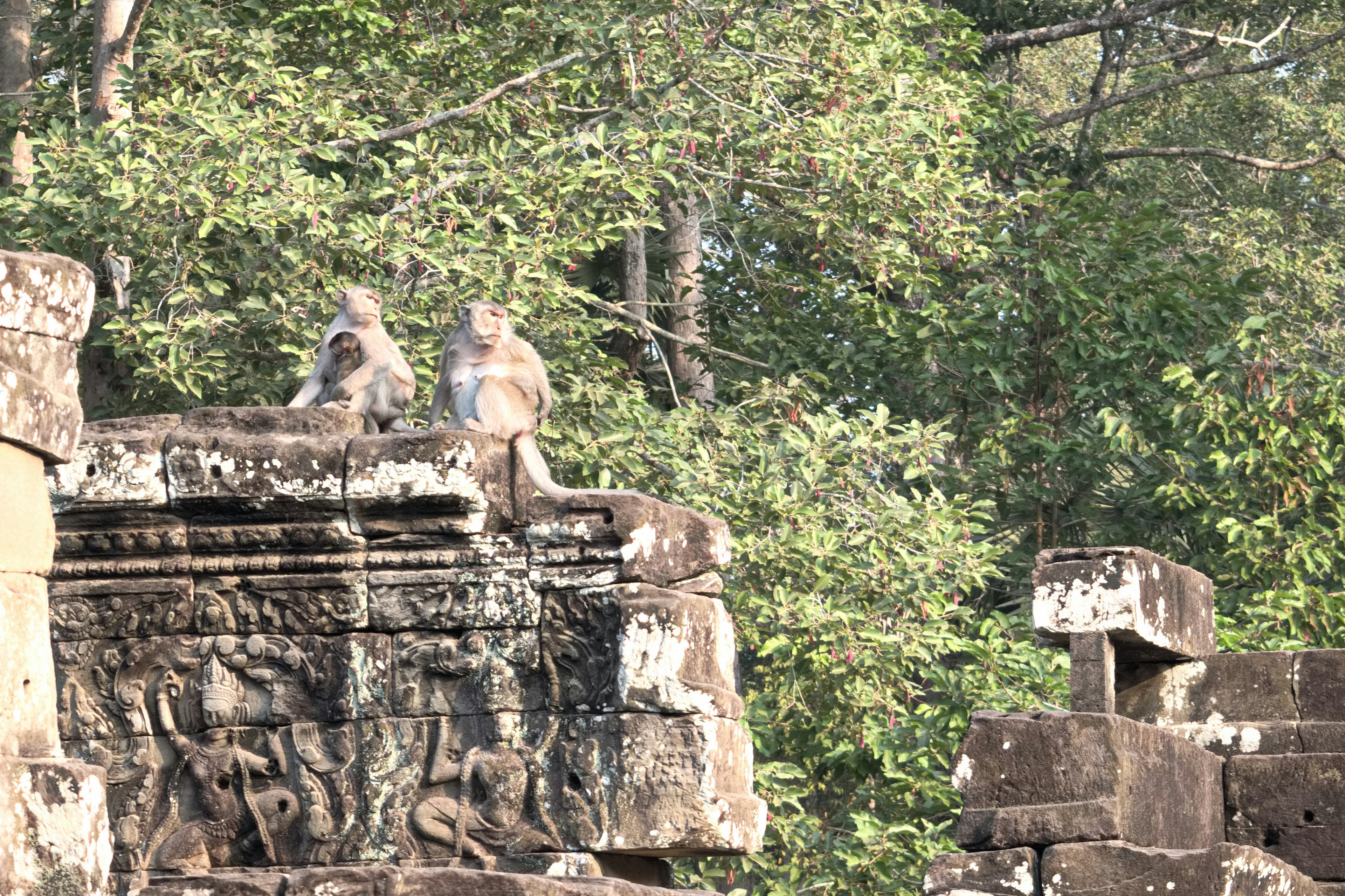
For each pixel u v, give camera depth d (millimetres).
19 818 11719
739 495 34625
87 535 18750
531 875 12430
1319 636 36312
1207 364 41844
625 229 37469
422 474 18141
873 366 43969
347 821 18031
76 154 32719
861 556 35062
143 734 18516
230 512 18578
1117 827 14719
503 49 40375
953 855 15047
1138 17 59000
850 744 35719
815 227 39281
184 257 32344
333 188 33156
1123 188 61062
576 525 18125
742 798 17891
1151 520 45531
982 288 42562
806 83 39375
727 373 48031
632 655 17641
